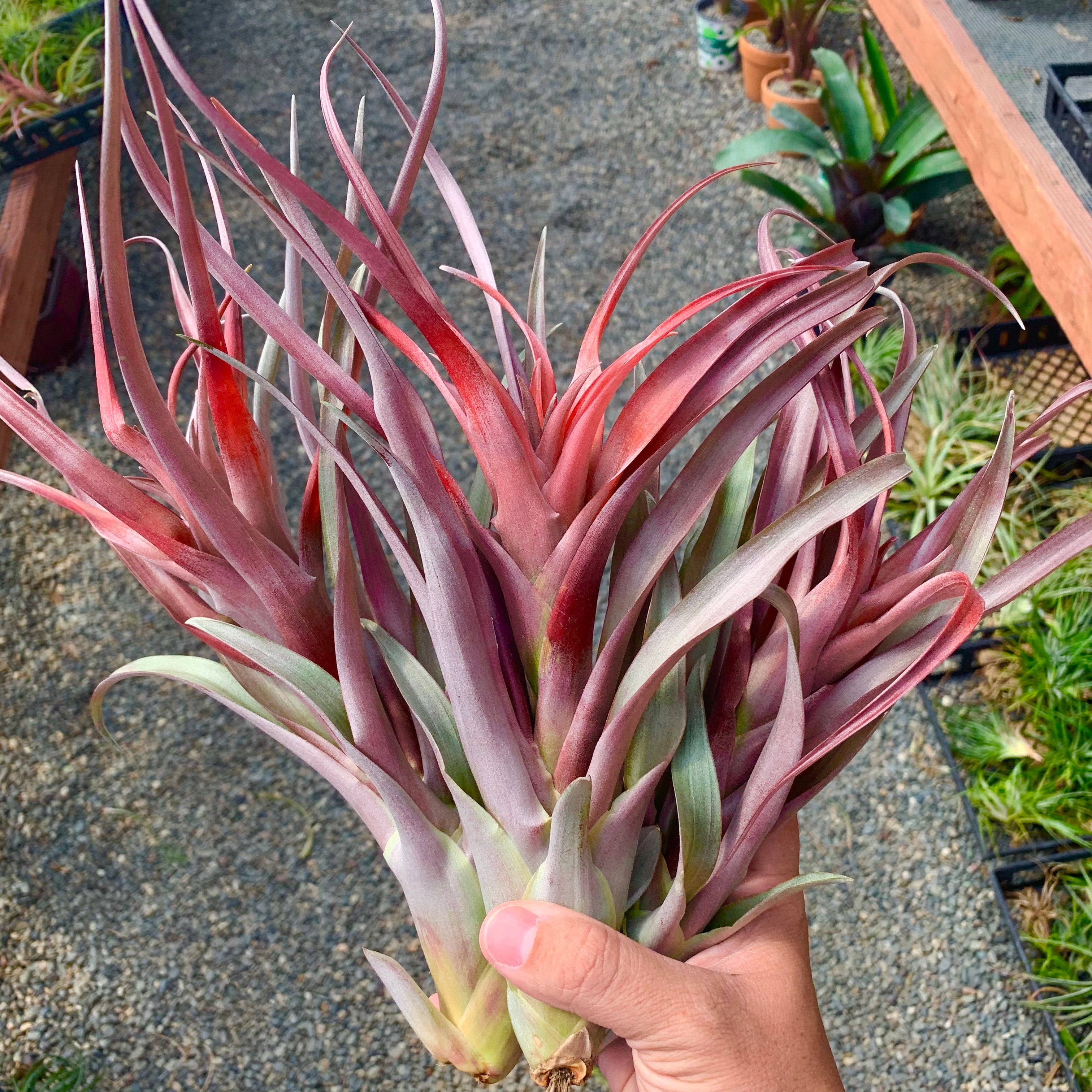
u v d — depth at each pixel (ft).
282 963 4.67
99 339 1.66
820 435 1.91
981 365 6.22
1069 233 4.21
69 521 6.11
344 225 1.36
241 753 5.27
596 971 1.81
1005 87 4.98
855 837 4.85
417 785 1.92
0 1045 4.47
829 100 6.79
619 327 6.79
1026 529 5.50
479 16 9.20
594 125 8.18
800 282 1.53
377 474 6.03
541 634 1.73
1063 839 4.68
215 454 1.84
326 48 8.87
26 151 6.06
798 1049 2.26
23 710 5.38
